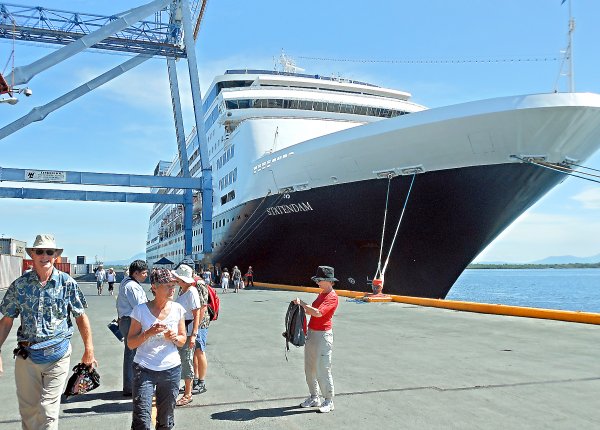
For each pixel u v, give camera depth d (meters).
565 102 15.19
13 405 5.70
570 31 15.29
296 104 30.06
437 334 10.41
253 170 25.53
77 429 4.85
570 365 7.31
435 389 6.06
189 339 5.71
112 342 10.20
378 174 18.86
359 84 34.66
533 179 17.14
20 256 36.91
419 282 20.69
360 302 17.39
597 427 4.66
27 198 33.44
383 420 4.96
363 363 7.61
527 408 5.26
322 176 20.80
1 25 30.73
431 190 18.08
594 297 52.16
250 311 15.59
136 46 35.00
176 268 6.03
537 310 12.75
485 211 17.91
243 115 30.02
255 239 27.03
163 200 36.84
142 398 3.83
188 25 34.38
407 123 17.47
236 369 7.42
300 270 25.50
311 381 5.43
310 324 5.39
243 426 4.86
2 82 17.83
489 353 8.29
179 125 40.94
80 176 31.11
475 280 117.31
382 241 20.19
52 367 3.87
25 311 3.82
